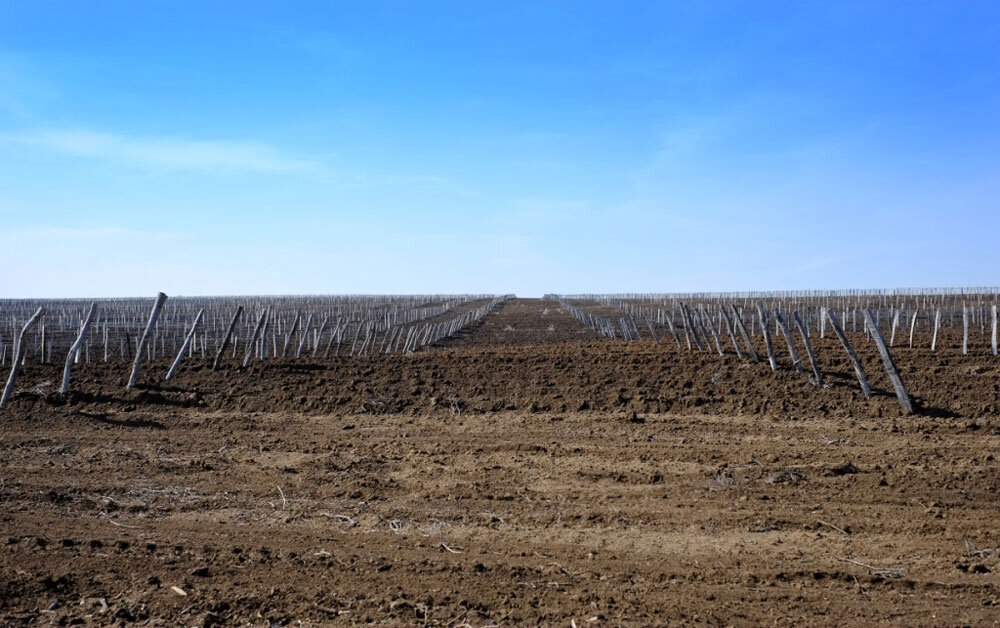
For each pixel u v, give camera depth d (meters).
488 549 7.22
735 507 8.41
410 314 58.50
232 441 12.13
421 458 10.95
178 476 10.02
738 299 84.25
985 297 70.75
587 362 16.81
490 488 9.34
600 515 8.18
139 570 6.62
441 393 15.38
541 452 11.22
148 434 12.66
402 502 8.84
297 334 37.06
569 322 54.66
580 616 5.66
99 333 36.53
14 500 8.88
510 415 14.04
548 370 16.38
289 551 7.13
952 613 5.68
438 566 6.69
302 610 5.80
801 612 5.73
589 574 6.53
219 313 54.78
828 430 12.16
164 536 7.62
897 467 9.80
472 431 12.81
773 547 7.21
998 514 7.98
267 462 10.84
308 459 10.88
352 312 58.09
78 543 7.31
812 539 7.41
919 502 8.41
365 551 7.15
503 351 19.48
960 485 8.94
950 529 7.52
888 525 7.72
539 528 7.87
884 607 5.81
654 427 12.72
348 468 10.40
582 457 10.83
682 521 8.01
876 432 11.89
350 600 5.98
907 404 12.94
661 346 20.34
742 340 23.17
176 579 6.42
